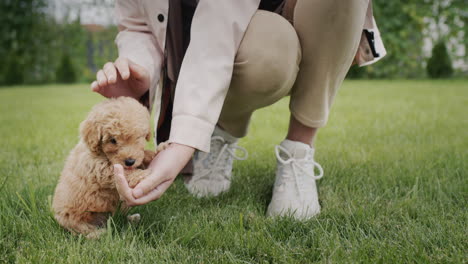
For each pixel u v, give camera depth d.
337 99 6.57
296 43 1.56
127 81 1.52
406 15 11.77
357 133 3.63
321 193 2.06
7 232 1.54
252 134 3.71
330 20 1.51
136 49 1.66
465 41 11.34
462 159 2.52
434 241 1.46
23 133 3.84
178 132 1.30
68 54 14.09
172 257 1.40
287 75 1.57
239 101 1.72
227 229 1.55
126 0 1.78
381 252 1.38
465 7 11.31
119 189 1.19
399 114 4.77
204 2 1.47
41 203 1.81
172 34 1.70
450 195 1.93
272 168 2.54
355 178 2.24
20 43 14.08
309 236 1.54
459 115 4.59
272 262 1.37
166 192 2.06
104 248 1.38
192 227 1.52
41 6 14.06
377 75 11.91
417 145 3.05
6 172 2.42
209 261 1.35
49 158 2.84
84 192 1.43
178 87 1.38
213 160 2.08
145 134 1.35
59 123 4.46
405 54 11.90
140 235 1.51
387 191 2.00
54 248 1.42
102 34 14.30
